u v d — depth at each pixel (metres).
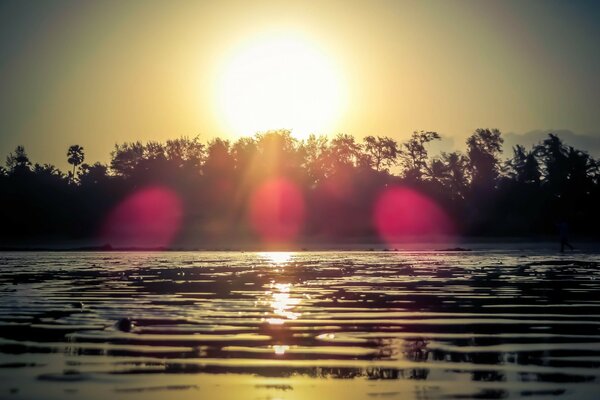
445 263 39.81
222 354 10.48
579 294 20.06
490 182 120.44
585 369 9.36
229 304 17.47
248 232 106.75
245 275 29.39
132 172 120.88
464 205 109.19
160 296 19.78
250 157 117.19
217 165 117.56
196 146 128.75
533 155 114.56
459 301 18.16
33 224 106.38
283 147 118.31
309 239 100.44
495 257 48.69
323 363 9.83
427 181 115.56
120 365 9.70
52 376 9.02
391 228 105.88
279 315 15.16
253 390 8.30
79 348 10.98
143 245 96.44
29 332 12.70
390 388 8.38
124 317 14.83
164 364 9.77
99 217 109.19
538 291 21.09
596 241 87.12
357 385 8.53
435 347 11.09
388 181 114.56
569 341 11.66
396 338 11.95
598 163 107.75
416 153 132.75
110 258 52.81
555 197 105.25
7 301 18.50
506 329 13.02
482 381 8.70
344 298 19.02
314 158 128.88
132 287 23.16
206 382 8.70
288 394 8.13
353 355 10.39
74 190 115.50
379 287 22.72
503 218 105.38
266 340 11.73
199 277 28.22
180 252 72.00
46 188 112.19
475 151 128.25
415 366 9.62
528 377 8.90
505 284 23.81
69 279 27.53
